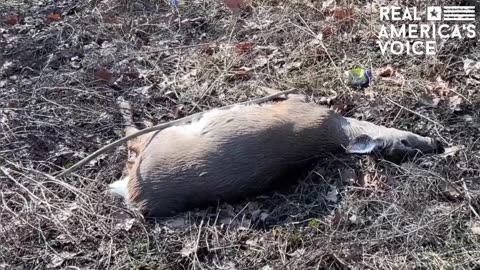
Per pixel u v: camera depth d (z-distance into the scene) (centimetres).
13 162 294
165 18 379
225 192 266
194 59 348
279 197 274
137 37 369
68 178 286
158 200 265
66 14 393
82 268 254
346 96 317
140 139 283
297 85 324
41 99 325
